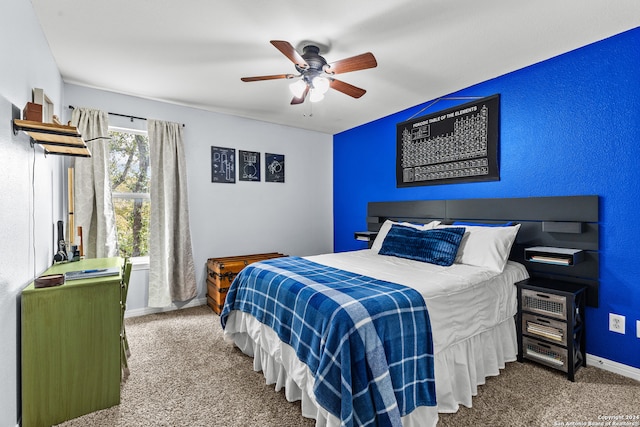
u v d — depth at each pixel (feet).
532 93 8.65
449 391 5.78
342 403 4.44
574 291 6.98
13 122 5.03
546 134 8.38
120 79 9.67
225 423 5.53
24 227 5.57
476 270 7.61
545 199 8.32
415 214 11.89
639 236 6.89
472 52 8.01
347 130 15.53
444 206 10.85
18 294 5.25
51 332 5.52
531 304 7.52
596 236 7.45
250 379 6.98
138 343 8.82
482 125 9.74
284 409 5.92
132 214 11.58
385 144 13.34
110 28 7.01
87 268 7.13
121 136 11.30
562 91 8.07
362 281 6.51
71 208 8.73
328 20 6.72
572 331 6.80
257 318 7.11
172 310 11.76
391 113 12.94
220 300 11.20
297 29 7.05
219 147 12.91
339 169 16.11
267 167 14.29
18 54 5.42
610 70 7.26
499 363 7.22
